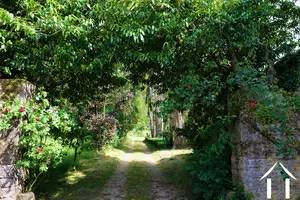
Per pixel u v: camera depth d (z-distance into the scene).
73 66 5.43
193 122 7.17
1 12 3.92
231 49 5.07
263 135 4.52
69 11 5.01
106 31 5.00
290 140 4.50
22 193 4.75
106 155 12.05
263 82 4.50
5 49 4.61
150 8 4.70
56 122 4.84
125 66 6.62
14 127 4.54
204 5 4.72
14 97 4.50
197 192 5.55
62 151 4.96
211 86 4.74
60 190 6.52
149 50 5.38
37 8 4.60
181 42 5.15
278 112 4.33
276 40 5.41
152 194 6.37
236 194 4.53
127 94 13.62
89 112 10.71
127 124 18.89
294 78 5.44
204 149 5.50
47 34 4.85
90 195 6.20
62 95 7.41
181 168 8.77
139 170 9.28
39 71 5.48
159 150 16.14
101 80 7.25
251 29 4.86
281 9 5.63
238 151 4.74
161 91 7.46
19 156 4.62
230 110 4.96
